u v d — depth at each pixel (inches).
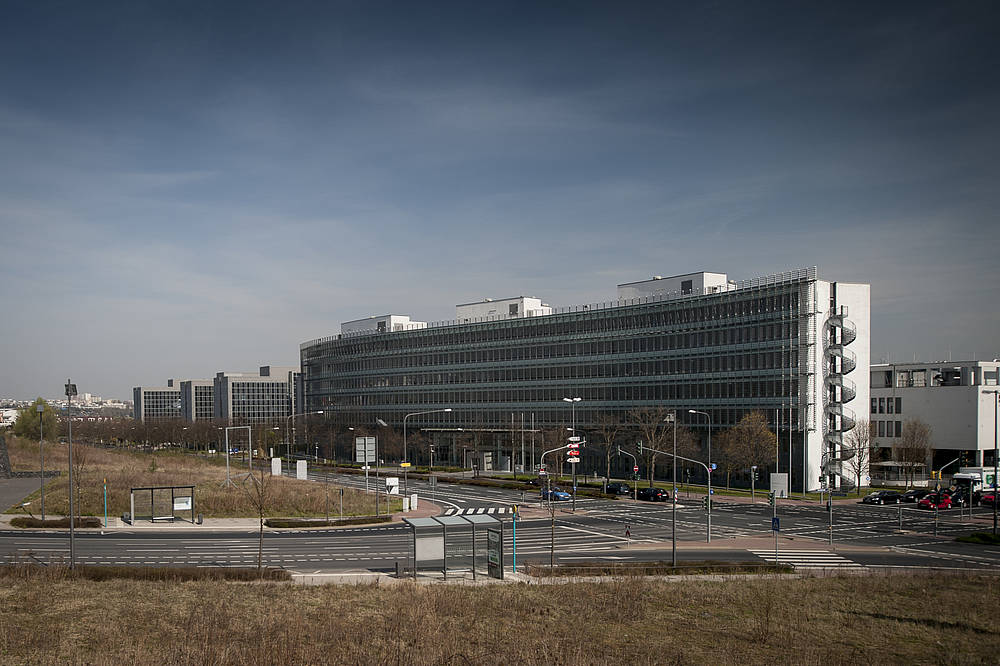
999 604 1584.6
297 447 7795.3
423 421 6378.0
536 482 4227.4
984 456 4857.3
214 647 1109.1
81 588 1541.6
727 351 4655.5
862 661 1203.9
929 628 1407.5
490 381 5974.4
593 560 2080.5
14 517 2723.9
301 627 1256.8
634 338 5177.2
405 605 1457.9
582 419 5413.4
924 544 2445.9
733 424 4552.2
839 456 4313.5
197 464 5664.4
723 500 3678.6
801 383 4274.1
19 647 1108.5
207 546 2256.4
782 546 2381.9
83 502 3058.6
